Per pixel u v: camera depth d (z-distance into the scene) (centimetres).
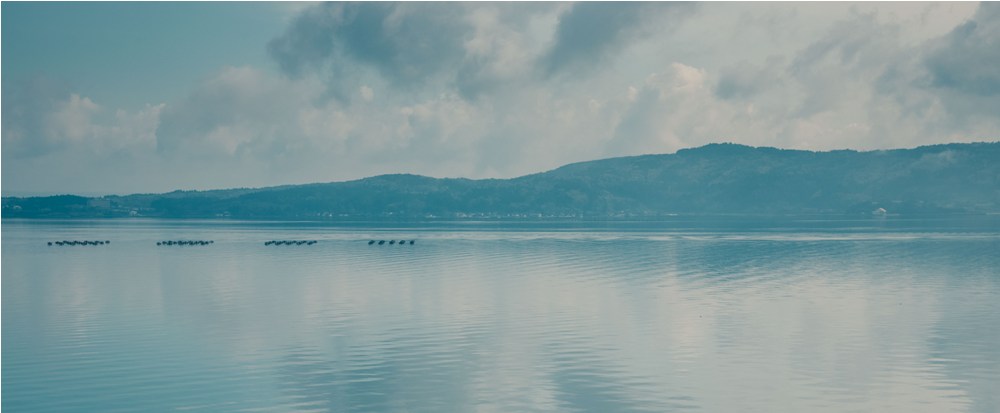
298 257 10950
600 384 3597
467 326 4925
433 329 4834
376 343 4441
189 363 4000
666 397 3403
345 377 3738
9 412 3269
